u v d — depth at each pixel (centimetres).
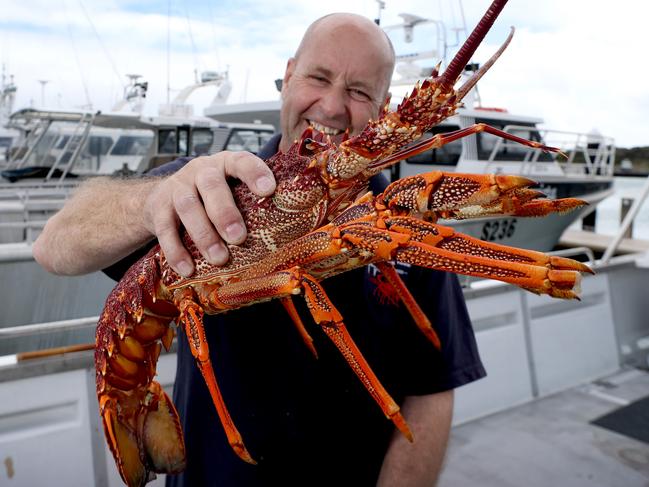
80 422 225
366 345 169
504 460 299
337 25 171
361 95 174
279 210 126
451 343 178
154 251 158
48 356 221
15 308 544
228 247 130
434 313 177
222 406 123
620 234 426
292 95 175
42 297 555
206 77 1227
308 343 149
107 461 230
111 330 168
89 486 226
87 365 226
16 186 909
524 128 827
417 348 175
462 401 340
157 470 167
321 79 172
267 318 165
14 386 212
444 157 906
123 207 138
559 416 348
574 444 316
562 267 90
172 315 163
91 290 583
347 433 168
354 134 174
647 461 299
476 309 340
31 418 217
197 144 1134
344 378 167
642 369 426
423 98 105
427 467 169
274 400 164
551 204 100
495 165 886
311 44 175
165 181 123
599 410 357
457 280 194
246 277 129
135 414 172
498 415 348
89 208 148
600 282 418
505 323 362
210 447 165
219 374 165
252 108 930
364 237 112
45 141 1061
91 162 1173
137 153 1229
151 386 176
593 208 1003
